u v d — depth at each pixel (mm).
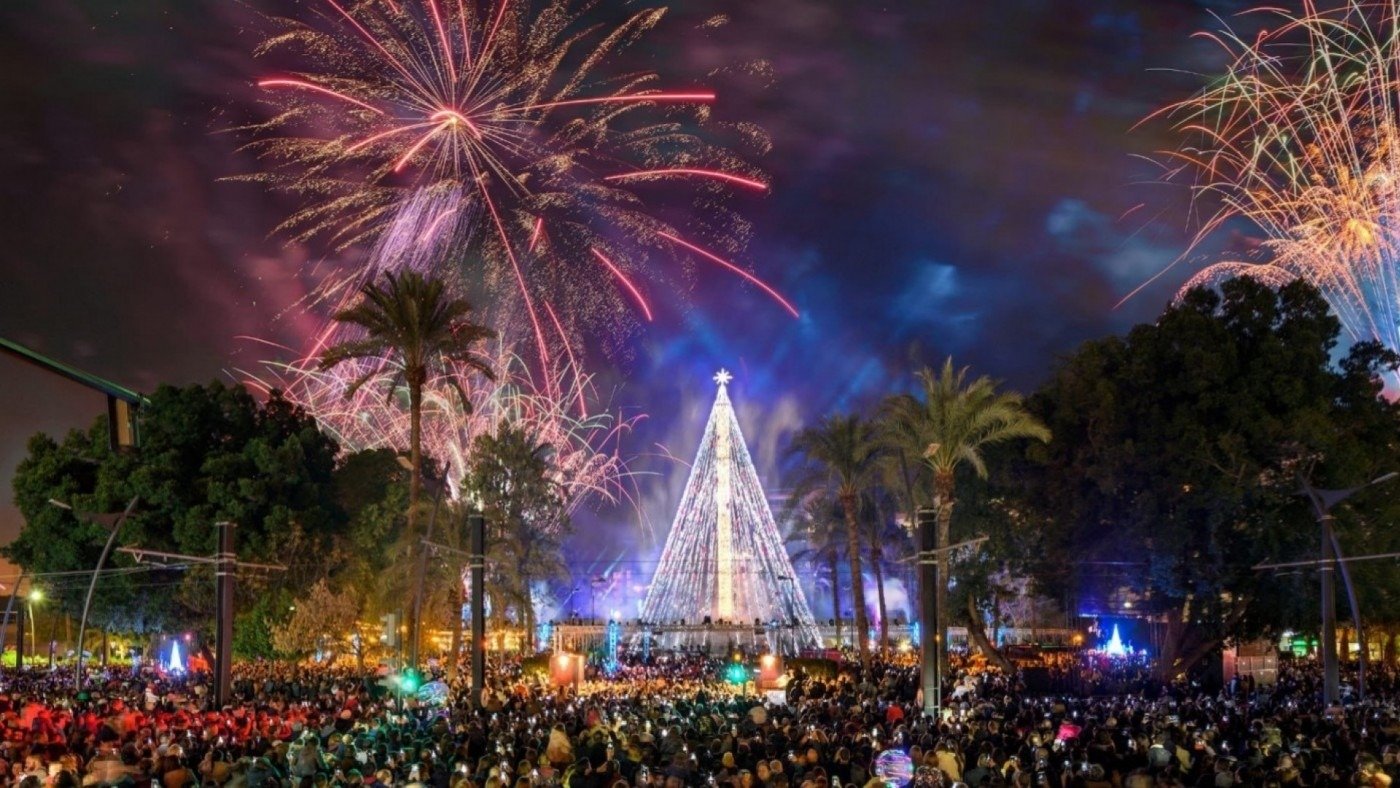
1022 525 68250
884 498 82188
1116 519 63156
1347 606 58125
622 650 85500
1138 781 19234
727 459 100438
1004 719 33406
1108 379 63188
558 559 79875
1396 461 59781
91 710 35219
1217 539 58281
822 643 96438
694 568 99312
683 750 22016
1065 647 82812
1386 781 19641
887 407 57312
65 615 82062
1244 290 62406
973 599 70188
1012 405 56031
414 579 65062
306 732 29609
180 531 71562
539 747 26500
